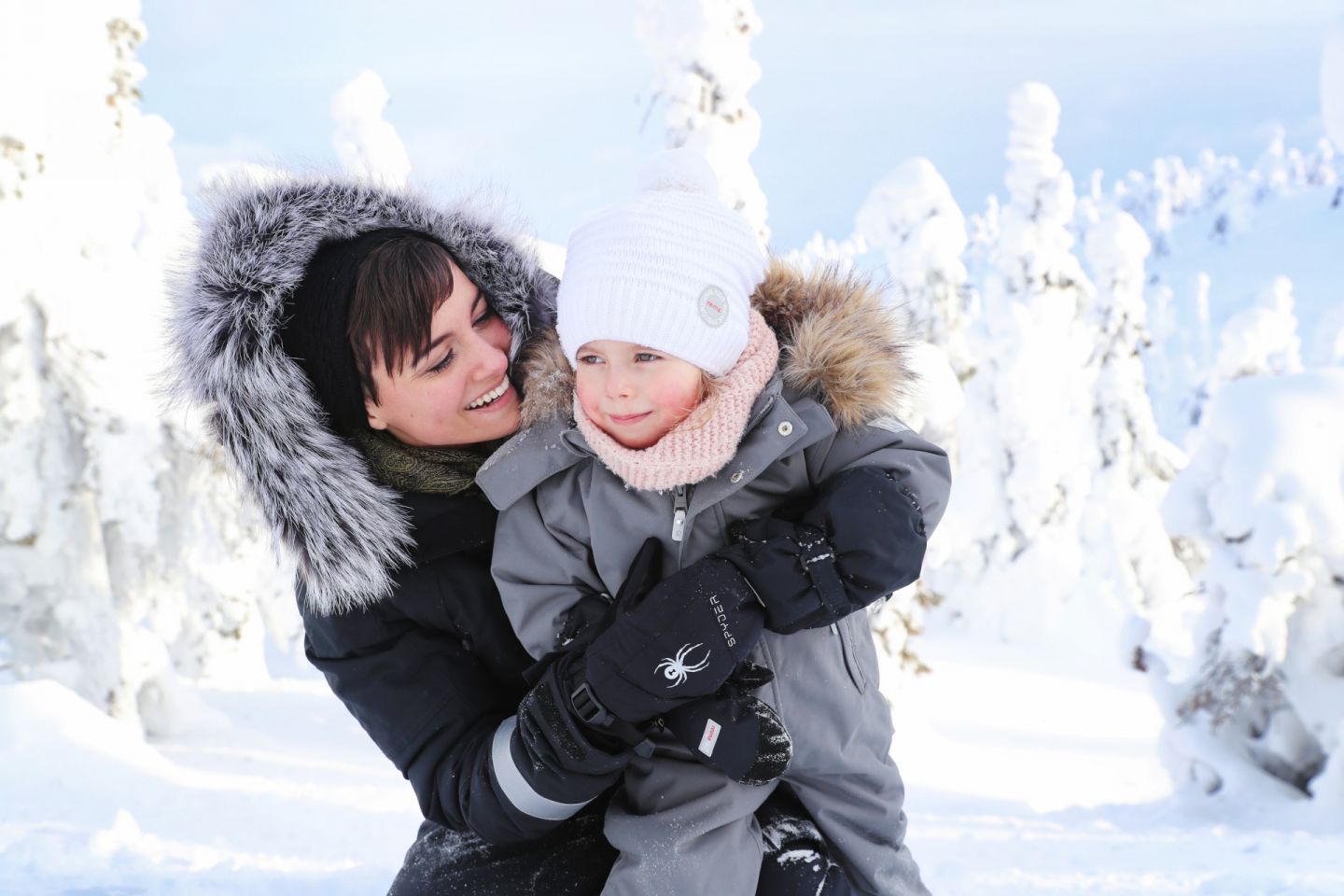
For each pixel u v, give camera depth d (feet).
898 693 51.08
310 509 6.63
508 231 7.66
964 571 85.56
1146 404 84.69
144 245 51.29
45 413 42.96
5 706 32.53
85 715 33.01
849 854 6.55
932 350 42.52
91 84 44.86
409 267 6.69
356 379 6.82
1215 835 25.79
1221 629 33.73
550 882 6.40
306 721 49.75
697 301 6.14
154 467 45.03
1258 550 32.58
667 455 6.02
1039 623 81.71
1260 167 392.47
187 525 49.42
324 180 7.18
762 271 6.70
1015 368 82.17
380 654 6.79
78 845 18.85
